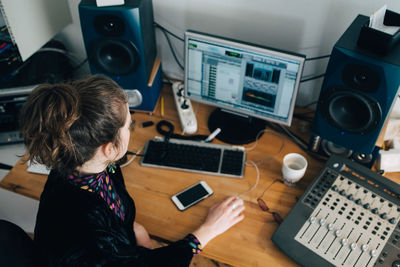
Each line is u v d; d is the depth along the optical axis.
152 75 1.57
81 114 0.77
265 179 1.34
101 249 0.88
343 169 1.24
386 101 1.09
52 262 0.84
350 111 1.21
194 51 1.39
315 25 1.42
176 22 1.64
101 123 0.78
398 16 1.10
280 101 1.37
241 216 1.19
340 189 1.20
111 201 1.11
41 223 0.88
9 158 1.68
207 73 1.44
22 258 1.03
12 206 1.74
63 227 0.86
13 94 1.55
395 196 1.16
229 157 1.39
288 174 1.26
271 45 1.56
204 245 1.11
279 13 1.45
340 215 1.14
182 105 1.58
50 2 1.57
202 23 1.60
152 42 1.59
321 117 1.26
